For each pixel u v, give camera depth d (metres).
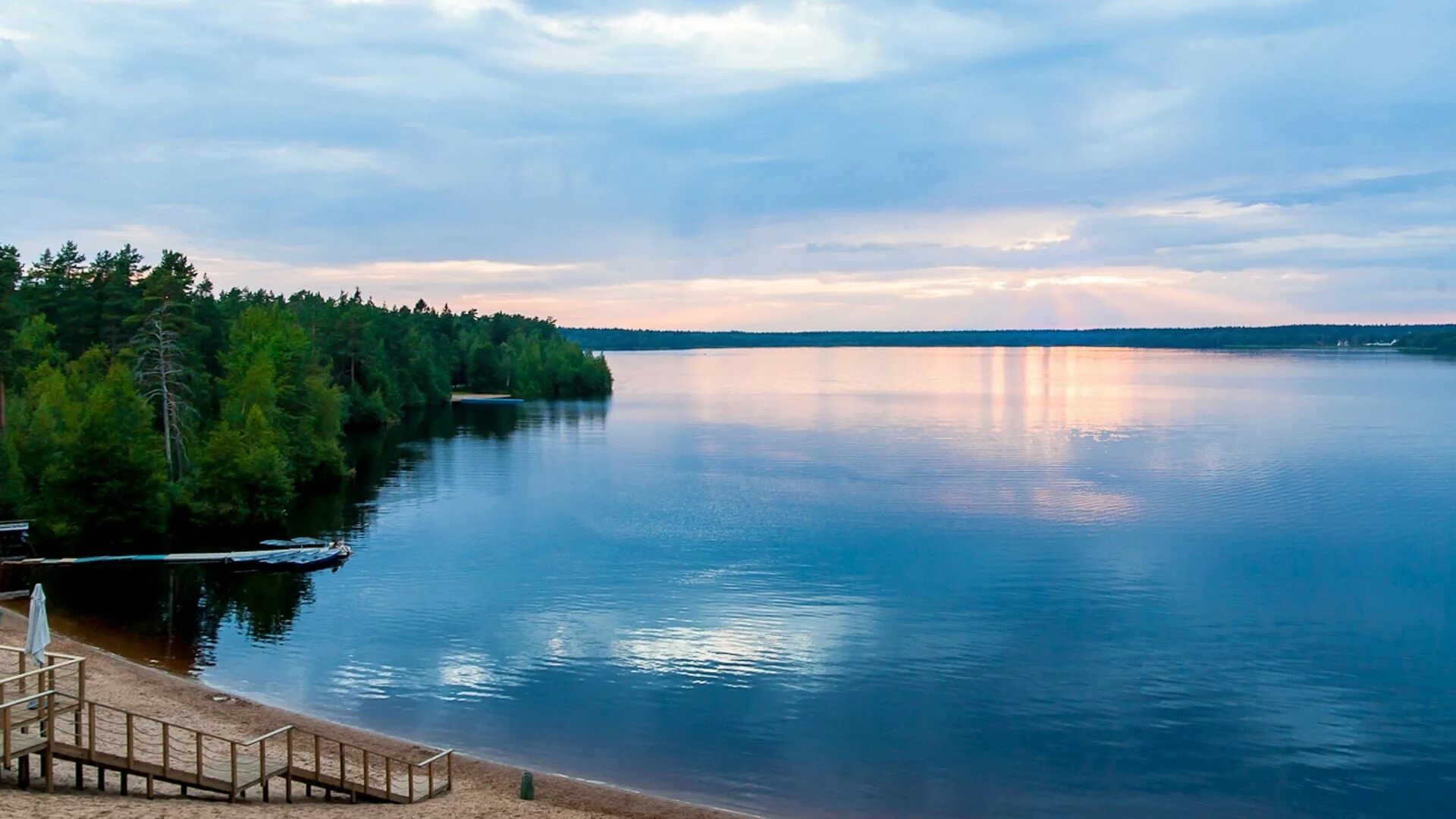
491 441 120.31
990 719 36.09
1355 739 34.78
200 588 52.91
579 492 82.88
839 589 52.59
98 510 62.81
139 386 76.19
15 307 93.31
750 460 101.62
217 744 30.28
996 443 115.56
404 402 164.00
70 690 34.91
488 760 32.19
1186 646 43.91
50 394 72.81
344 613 48.09
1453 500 77.56
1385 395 190.50
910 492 82.19
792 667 41.12
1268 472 92.56
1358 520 70.38
